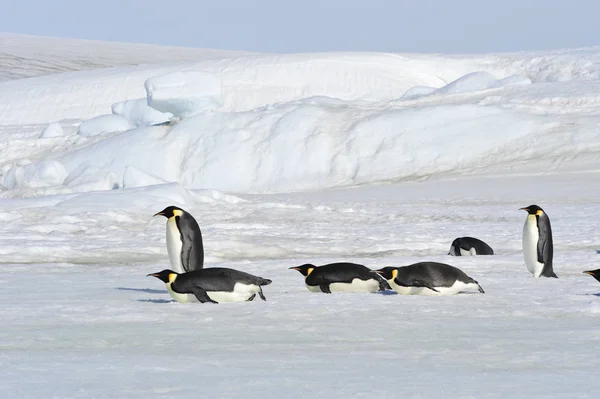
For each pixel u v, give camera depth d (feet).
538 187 356.59
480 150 465.47
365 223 243.81
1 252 166.30
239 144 504.02
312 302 78.38
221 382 39.17
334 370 43.14
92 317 68.90
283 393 36.22
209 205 304.71
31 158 564.30
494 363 45.70
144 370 42.93
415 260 137.59
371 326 62.64
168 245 96.99
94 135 585.63
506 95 557.33
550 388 37.27
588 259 137.49
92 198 294.25
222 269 79.00
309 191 432.66
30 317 69.15
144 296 88.63
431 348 51.70
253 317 68.08
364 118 515.50
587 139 453.58
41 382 39.19
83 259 157.38
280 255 166.61
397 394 35.86
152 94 545.44
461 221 245.65
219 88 551.18
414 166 462.60
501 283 100.27
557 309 72.95
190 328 61.87
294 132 506.89
